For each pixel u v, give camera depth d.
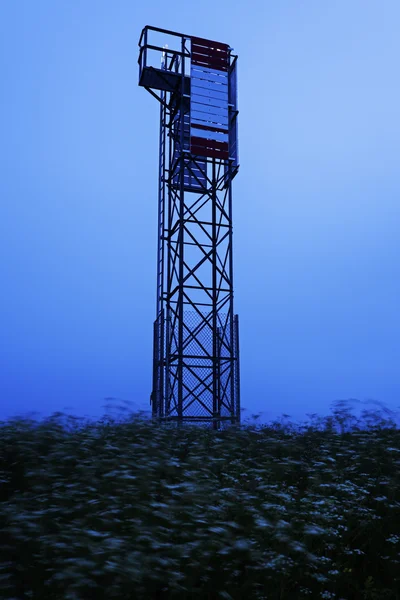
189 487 4.86
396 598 4.60
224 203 17.14
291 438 8.59
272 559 4.12
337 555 4.89
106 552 3.46
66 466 5.97
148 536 3.85
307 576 4.54
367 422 8.30
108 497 4.68
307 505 5.13
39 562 3.83
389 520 5.36
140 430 7.68
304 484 6.51
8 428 7.05
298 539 4.77
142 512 4.43
